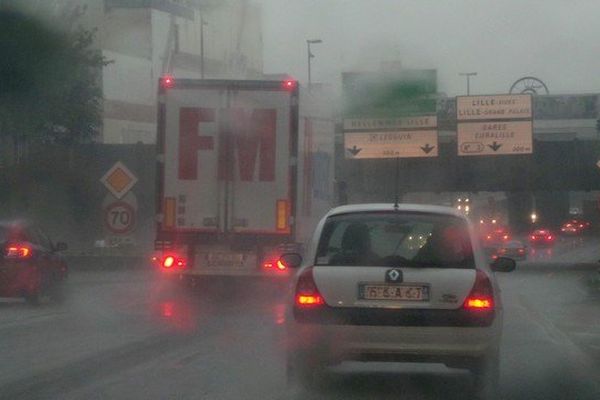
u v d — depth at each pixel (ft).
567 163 180.24
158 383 43.96
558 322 73.72
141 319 70.13
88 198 181.57
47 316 72.43
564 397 42.09
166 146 79.15
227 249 79.25
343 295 38.81
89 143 183.11
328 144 94.68
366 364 49.90
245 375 46.16
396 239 41.78
